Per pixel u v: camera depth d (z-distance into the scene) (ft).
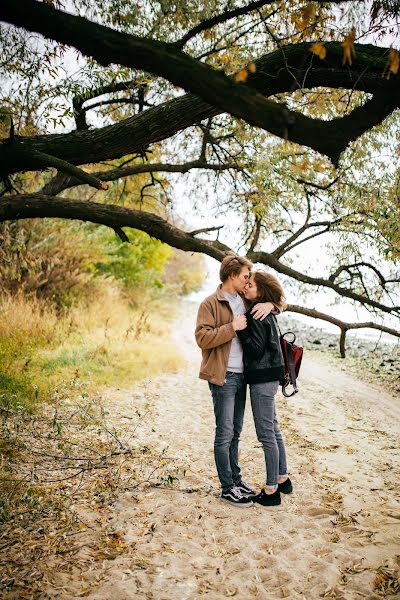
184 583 8.85
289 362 12.25
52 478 12.67
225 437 11.85
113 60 6.57
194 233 15.31
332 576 9.09
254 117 5.98
